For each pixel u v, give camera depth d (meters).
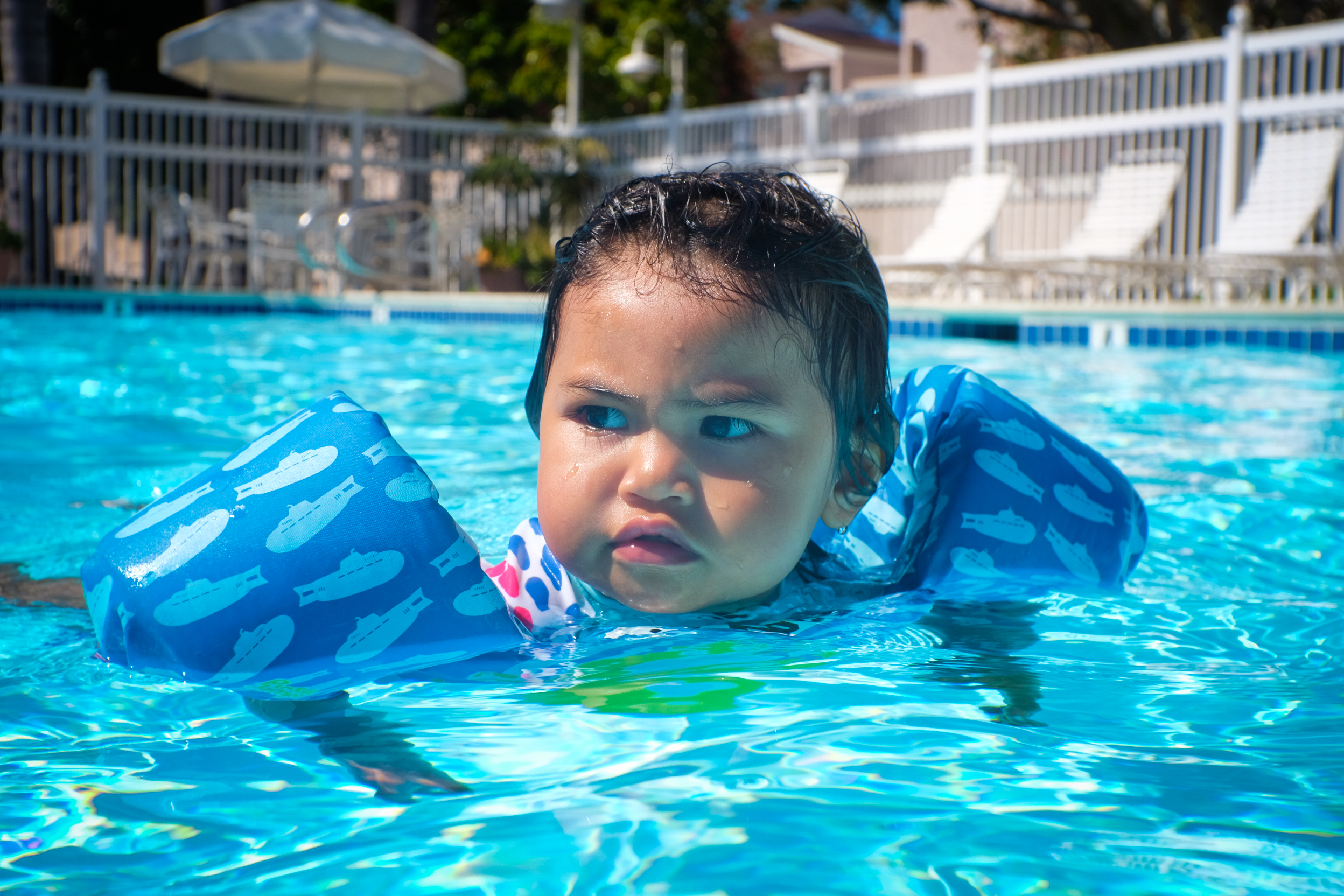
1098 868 0.73
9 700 1.12
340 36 13.81
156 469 2.86
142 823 0.84
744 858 0.75
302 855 0.78
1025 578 1.49
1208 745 0.96
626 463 1.19
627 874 0.73
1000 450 1.56
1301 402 4.43
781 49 34.16
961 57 28.53
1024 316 7.84
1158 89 11.16
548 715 1.04
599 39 21.50
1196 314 7.69
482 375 5.57
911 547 1.55
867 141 13.45
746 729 0.99
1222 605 1.48
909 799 0.84
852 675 1.15
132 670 1.22
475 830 0.80
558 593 1.34
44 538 2.04
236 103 16.81
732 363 1.15
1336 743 0.96
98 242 13.88
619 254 1.19
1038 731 0.99
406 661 1.20
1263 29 19.42
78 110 15.77
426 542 1.25
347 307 10.89
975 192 11.55
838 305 1.23
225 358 6.48
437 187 17.62
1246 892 0.70
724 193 1.23
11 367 5.73
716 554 1.20
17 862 0.78
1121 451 3.12
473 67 21.67
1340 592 1.57
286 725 1.04
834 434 1.25
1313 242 10.90
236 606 1.19
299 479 1.27
